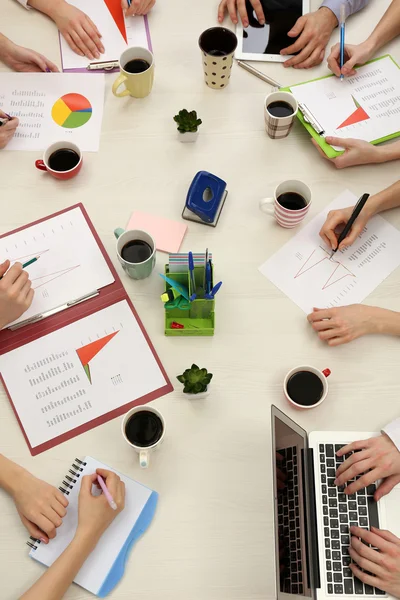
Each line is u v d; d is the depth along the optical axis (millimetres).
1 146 1418
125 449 1173
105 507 1088
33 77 1491
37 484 1129
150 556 1097
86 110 1465
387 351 1261
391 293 1311
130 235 1263
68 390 1217
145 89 1450
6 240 1340
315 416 1204
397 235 1370
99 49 1514
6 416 1200
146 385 1220
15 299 1224
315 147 1447
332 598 1061
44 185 1396
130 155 1429
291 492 1054
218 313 1280
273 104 1417
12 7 1580
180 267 1204
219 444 1178
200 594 1077
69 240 1342
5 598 1072
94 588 1072
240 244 1347
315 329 1270
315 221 1374
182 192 1396
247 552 1102
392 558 1058
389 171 1427
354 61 1465
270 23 1540
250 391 1220
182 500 1136
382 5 1577
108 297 1291
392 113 1455
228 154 1436
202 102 1484
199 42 1395
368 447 1151
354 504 1131
